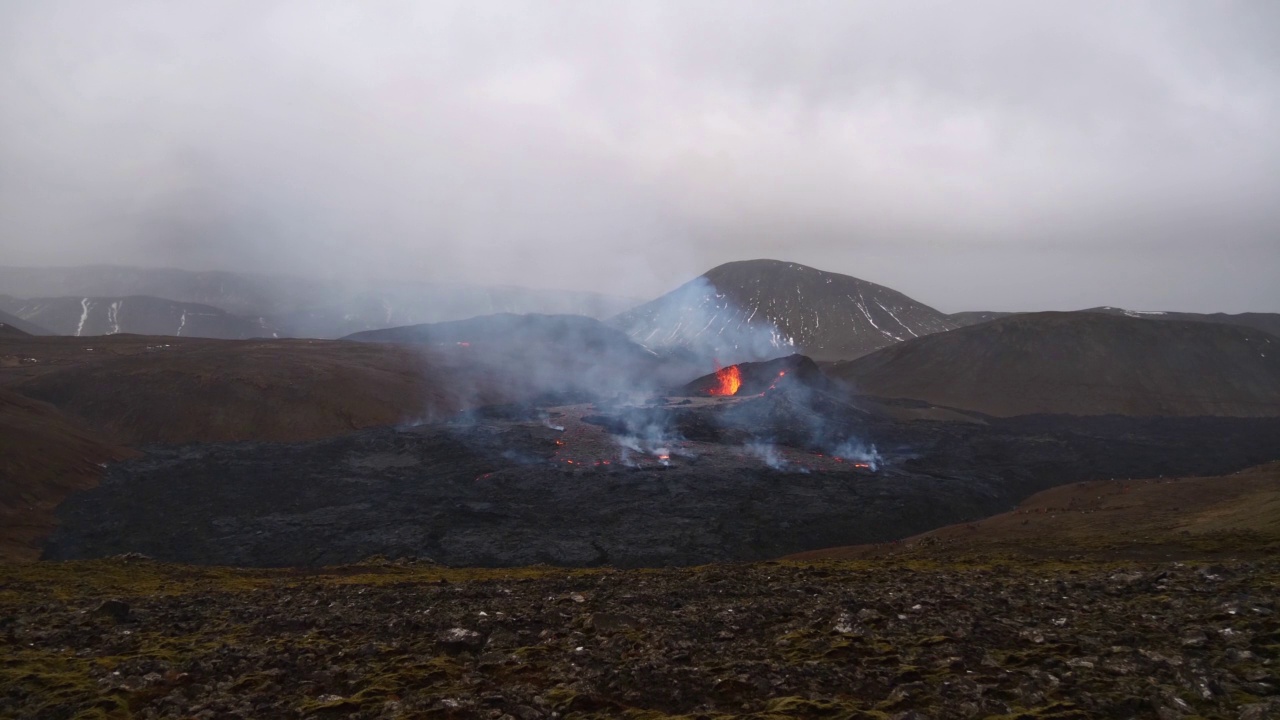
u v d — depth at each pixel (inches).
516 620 789.2
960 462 5703.7
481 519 3521.2
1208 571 944.3
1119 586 902.4
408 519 3481.8
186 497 3818.9
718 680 543.2
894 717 456.4
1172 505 2578.7
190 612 914.7
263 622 828.0
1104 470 5536.4
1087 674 537.3
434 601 988.6
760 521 3560.5
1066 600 834.2
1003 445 6446.9
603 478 4399.6
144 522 3356.3
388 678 566.6
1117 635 645.9
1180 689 485.4
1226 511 2094.0
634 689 534.3
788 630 721.6
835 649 626.2
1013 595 882.1
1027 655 589.3
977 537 2433.6
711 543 3211.1
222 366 6865.2
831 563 1584.6
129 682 563.2
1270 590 797.9
